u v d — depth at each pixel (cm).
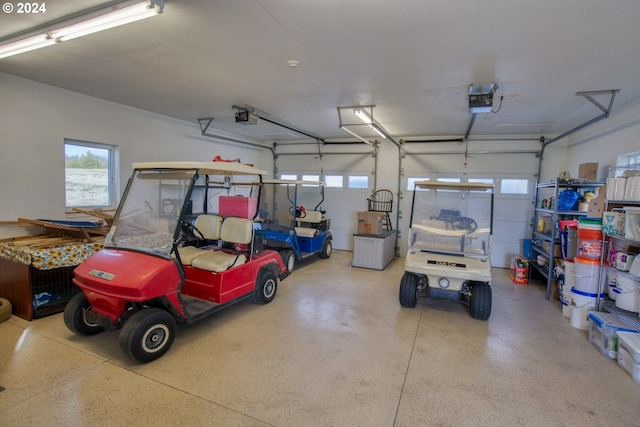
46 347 286
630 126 432
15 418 199
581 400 231
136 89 424
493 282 551
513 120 543
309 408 217
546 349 307
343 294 455
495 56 295
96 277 257
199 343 303
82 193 470
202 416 206
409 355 290
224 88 414
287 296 442
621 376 262
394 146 754
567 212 465
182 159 617
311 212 666
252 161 836
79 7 227
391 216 759
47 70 359
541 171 646
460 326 357
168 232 286
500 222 672
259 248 414
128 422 200
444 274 363
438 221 416
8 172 383
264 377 251
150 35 270
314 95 434
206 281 337
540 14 223
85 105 453
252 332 329
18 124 388
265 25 250
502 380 254
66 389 229
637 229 284
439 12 225
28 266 335
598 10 216
